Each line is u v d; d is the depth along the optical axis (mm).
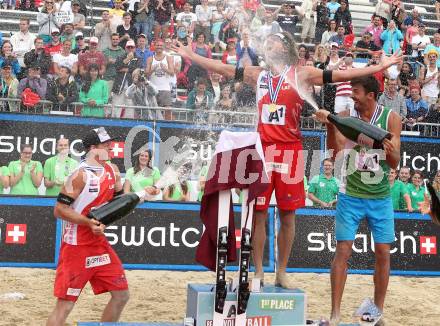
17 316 7938
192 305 5871
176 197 12344
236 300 5645
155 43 14828
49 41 16047
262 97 6855
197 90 14031
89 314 8234
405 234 11945
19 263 10883
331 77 6715
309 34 17438
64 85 13742
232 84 14266
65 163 12164
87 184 6395
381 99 14789
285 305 5820
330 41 17109
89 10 17828
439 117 15094
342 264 6578
